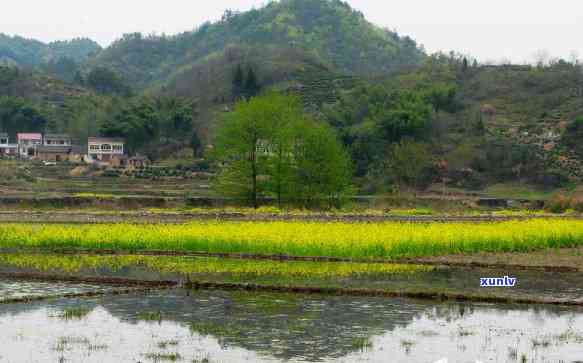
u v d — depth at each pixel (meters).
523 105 165.50
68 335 22.36
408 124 132.50
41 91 193.50
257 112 73.69
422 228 45.12
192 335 22.39
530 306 27.28
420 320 24.67
